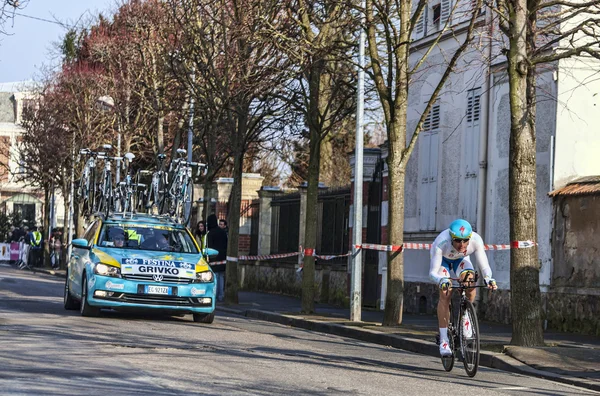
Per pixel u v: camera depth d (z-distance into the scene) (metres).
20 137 54.19
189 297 18.08
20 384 8.93
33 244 55.34
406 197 26.53
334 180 50.38
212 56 26.72
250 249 38.16
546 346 14.50
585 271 18.58
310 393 9.37
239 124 26.39
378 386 10.24
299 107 23.36
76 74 48.41
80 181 27.69
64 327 15.65
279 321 21.70
